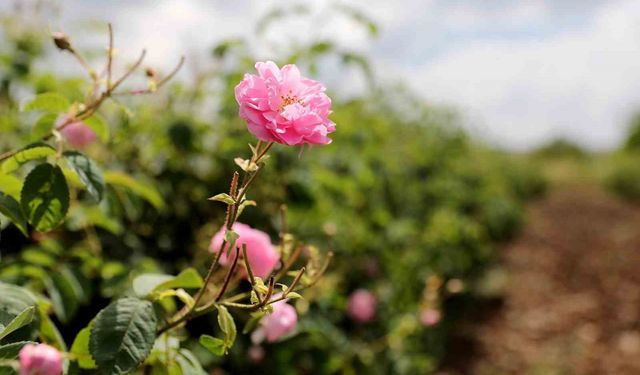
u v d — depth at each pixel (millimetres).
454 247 1951
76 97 727
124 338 421
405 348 1316
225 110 892
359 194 1287
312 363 961
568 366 1849
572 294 2494
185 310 483
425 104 1976
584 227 3922
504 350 1919
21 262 625
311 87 421
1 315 448
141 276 495
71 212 687
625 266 2893
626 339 2049
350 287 1205
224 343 445
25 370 365
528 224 3711
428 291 1100
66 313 605
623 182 5887
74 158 478
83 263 719
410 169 1828
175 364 495
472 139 2650
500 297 2328
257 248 529
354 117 1257
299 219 984
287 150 897
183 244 870
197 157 889
